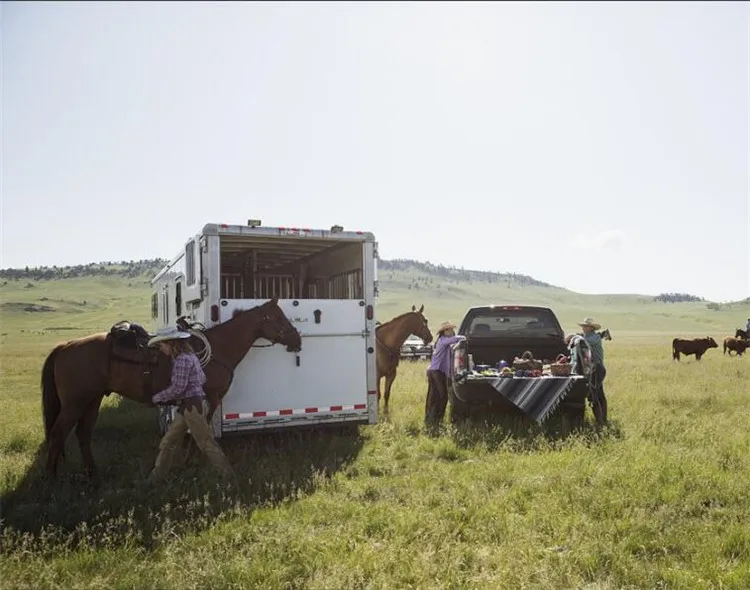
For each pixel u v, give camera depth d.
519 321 11.76
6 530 5.17
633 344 56.50
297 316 8.94
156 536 5.14
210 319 8.34
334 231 9.19
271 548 4.89
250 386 8.59
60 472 7.33
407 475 7.22
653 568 4.56
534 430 9.34
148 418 11.56
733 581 4.29
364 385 9.35
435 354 10.47
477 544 5.07
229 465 7.09
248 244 9.99
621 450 7.88
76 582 4.32
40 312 174.12
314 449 8.49
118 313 169.25
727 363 23.69
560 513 5.64
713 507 5.98
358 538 5.16
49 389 7.37
